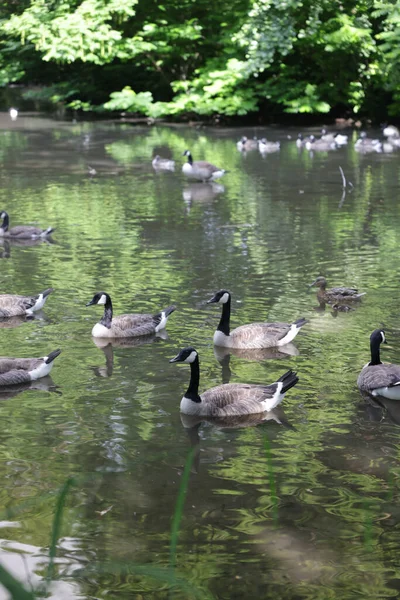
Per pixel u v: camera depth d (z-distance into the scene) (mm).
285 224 21922
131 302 15406
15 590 3084
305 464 9320
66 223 22297
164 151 34969
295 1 38781
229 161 32781
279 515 8172
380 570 7250
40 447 9734
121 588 7004
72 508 8312
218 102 42531
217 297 13180
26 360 11977
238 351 13117
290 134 40875
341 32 39844
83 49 44094
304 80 45594
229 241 20141
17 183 27938
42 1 46469
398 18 39031
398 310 14875
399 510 8266
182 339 13648
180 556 7469
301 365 12430
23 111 49594
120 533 7859
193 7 46500
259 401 10828
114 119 46031
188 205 24500
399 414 10711
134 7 46344
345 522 8047
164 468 9219
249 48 40562
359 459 9438
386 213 23094
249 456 9539
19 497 8516
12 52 55000
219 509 8305
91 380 11906
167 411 10836
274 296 15797
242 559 7410
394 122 44375
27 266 18078
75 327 14211
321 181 28250
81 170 30422
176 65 47438
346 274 17203
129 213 23469
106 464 9297
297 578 7133
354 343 13266
